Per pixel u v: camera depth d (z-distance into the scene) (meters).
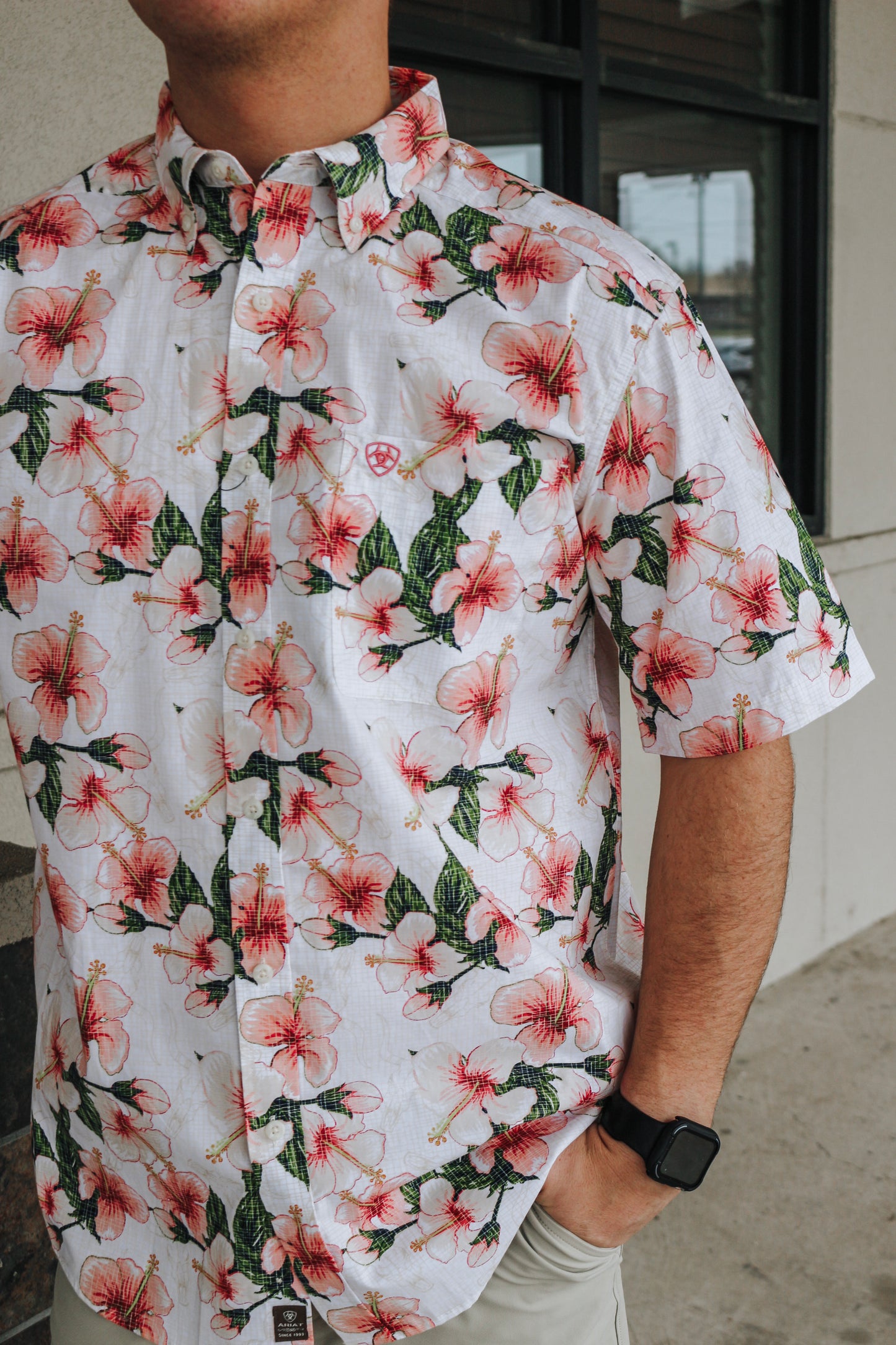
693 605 0.95
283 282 0.92
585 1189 1.06
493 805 0.97
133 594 0.93
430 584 0.91
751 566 0.95
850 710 3.70
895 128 3.61
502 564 0.93
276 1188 0.96
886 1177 2.68
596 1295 1.12
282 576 0.90
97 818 0.96
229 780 0.91
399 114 0.92
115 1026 0.98
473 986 0.96
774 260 3.50
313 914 0.93
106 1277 1.05
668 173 3.18
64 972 1.04
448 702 0.93
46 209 0.98
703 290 3.34
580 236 0.93
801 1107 2.94
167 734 0.92
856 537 3.67
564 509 0.95
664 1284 2.35
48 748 0.97
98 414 0.93
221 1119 0.96
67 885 0.97
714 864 1.00
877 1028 3.30
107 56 1.98
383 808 0.91
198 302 0.93
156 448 0.92
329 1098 0.96
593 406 0.92
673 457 0.93
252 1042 0.94
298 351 0.91
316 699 0.90
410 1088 0.97
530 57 2.71
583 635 1.03
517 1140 1.02
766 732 0.97
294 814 0.92
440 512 0.92
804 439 3.58
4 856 1.68
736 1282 2.36
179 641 0.92
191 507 0.91
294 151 0.92
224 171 0.90
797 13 3.37
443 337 0.91
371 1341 1.01
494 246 0.93
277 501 0.90
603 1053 1.04
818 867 3.68
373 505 0.91
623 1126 1.04
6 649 0.97
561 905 1.01
